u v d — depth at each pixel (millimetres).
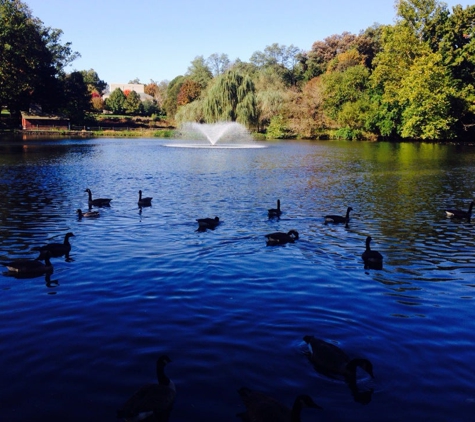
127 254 15086
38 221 19797
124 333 9641
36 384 7836
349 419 7062
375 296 11875
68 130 99375
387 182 32969
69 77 113000
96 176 35094
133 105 142375
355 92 89938
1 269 13594
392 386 7914
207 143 78438
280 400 7465
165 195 27078
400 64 75500
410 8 73875
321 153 57656
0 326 9961
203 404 7336
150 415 6934
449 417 7141
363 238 17688
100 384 7840
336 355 8375
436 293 12164
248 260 14617
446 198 26766
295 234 17250
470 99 70375
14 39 82125
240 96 88500
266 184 31844
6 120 103562
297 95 96062
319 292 12078
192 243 16484
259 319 10391
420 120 72750
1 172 36656
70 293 11805
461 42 75375
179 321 10227
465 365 8602
